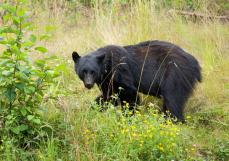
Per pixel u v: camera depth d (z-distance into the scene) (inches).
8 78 367.2
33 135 378.3
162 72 482.0
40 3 787.4
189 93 481.4
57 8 778.8
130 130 388.2
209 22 716.0
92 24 736.3
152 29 639.8
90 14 824.9
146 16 647.8
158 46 495.5
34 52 573.6
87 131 381.4
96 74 473.1
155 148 374.6
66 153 370.6
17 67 365.4
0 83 370.0
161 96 488.4
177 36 652.7
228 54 642.2
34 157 362.6
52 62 556.4
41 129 379.6
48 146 358.9
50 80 382.0
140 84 490.9
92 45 628.4
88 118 403.9
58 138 382.0
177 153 379.9
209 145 416.2
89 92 516.7
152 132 383.2
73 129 383.6
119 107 454.3
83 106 417.1
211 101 514.3
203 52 634.2
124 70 480.7
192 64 484.1
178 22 699.4
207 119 475.8
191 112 497.4
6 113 374.0
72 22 812.0
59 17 756.0
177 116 471.2
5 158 350.3
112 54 482.9
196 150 405.4
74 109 411.5
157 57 488.1
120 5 740.7
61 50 608.1
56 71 375.9
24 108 371.9
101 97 492.4
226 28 744.3
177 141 393.7
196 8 830.5
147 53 493.0
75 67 490.6
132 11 668.7
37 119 368.5
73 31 727.7
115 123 396.5
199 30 717.3
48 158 351.3
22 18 367.2
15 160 349.7
